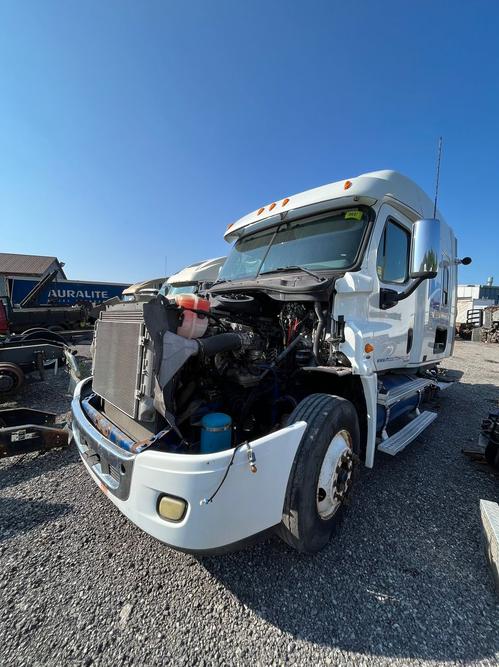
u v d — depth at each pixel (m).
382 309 2.95
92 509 2.58
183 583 1.90
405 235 3.40
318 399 2.21
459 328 21.81
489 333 18.92
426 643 1.57
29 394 5.84
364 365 2.46
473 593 1.85
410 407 3.87
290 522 1.85
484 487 3.02
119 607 1.74
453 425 4.72
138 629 1.62
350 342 2.48
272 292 2.77
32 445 3.31
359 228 2.90
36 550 2.14
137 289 15.99
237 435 2.27
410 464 3.44
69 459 3.42
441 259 4.52
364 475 3.18
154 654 1.51
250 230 3.90
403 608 1.75
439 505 2.71
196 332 2.04
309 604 1.77
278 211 3.37
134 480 1.70
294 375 2.67
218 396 2.31
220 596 1.82
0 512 2.54
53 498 2.73
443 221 4.62
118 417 2.27
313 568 2.02
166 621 1.67
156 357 1.80
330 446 2.12
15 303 18.44
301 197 3.20
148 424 1.97
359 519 2.50
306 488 1.87
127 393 1.97
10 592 1.82
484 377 8.30
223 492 1.59
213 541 1.61
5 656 1.49
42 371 6.50
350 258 2.82
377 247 2.91
